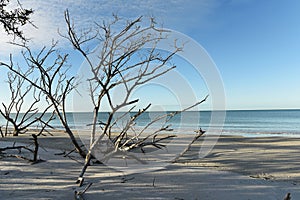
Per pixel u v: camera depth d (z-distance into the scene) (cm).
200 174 485
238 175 491
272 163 629
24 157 564
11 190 375
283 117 4856
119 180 432
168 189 390
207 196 365
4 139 1045
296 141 1152
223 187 407
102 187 394
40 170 487
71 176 454
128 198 351
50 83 614
